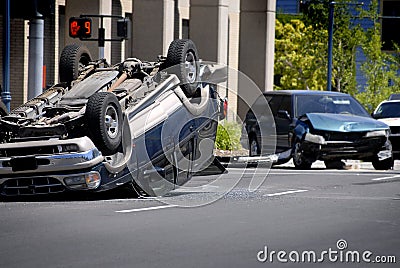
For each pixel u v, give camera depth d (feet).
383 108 175.42
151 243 65.67
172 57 98.07
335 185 107.96
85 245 64.64
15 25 164.14
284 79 334.44
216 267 57.93
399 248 65.62
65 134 89.45
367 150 139.23
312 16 317.63
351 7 347.36
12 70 164.86
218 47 195.42
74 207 84.23
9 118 90.33
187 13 222.28
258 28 221.66
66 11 173.17
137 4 182.19
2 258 59.93
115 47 193.16
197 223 75.10
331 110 148.66
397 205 88.22
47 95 96.73
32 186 87.66
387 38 376.27
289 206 86.53
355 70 332.60
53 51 175.32
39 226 72.69
